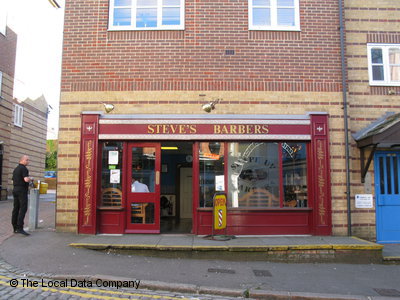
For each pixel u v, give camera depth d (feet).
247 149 27.27
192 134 26.50
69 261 20.27
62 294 15.74
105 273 18.54
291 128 26.73
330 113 27.53
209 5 28.19
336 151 27.14
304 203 27.02
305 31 28.22
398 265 22.84
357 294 17.02
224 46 27.81
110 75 27.45
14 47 56.54
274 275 19.71
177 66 27.55
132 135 26.43
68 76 27.45
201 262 21.67
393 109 28.94
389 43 29.66
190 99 27.27
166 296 16.31
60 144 26.78
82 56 27.61
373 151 26.13
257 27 28.07
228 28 27.99
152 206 26.78
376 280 19.39
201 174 26.91
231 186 26.99
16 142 64.90
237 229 26.25
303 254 22.77
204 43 27.78
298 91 27.63
